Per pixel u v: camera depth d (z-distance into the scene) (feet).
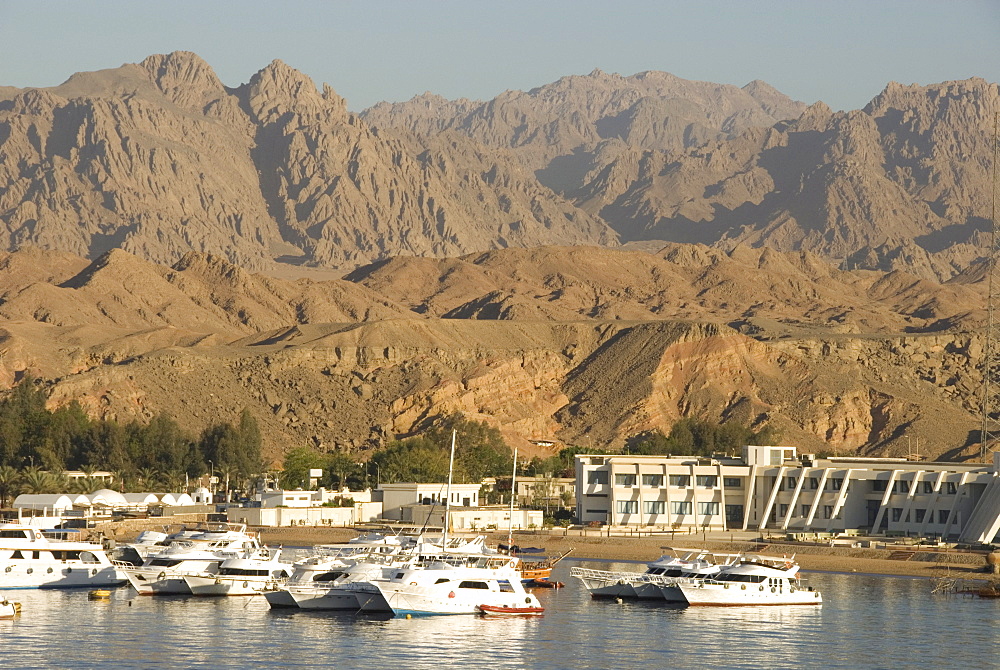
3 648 563.89
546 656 562.25
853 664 555.69
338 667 536.83
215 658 549.95
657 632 617.21
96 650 562.25
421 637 595.88
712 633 616.39
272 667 536.01
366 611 653.30
